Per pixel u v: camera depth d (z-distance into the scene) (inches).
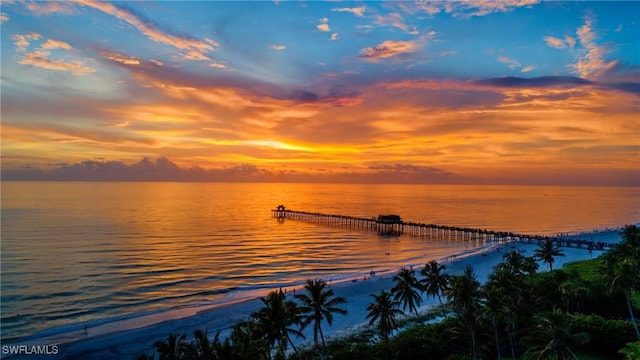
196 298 3444.9
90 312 3063.5
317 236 7214.6
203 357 1475.1
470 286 1743.4
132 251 5482.3
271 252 5625.0
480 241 6638.8
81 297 3425.2
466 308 1740.9
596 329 2054.6
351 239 6894.7
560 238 5826.8
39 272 4242.1
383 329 2009.1
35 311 3068.4
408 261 5049.2
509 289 1926.7
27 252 5295.3
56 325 2783.0
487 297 1736.0
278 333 1706.4
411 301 2539.4
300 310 1838.1
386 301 2016.5
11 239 6309.1
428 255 5477.4
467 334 1904.5
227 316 2942.9
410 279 2613.2
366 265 4827.8
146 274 4234.7
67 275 4138.8
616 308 2476.6
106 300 3358.8
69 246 5777.6
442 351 2026.3
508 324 1872.5
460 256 5251.0
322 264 4877.0
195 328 2706.7
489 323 1951.3
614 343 2005.4
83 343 2454.5
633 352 1528.1
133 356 2269.9
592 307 2516.0
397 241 6702.8
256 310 3063.5
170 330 2672.2
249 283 3964.1
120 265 4633.4
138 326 2768.2
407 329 2449.6
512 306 1902.1
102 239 6441.9
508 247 5605.3
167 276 4170.8
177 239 6609.3
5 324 2795.3
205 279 4084.6
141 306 3221.0
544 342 1509.6
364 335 2508.6
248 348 1407.5
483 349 1931.6
